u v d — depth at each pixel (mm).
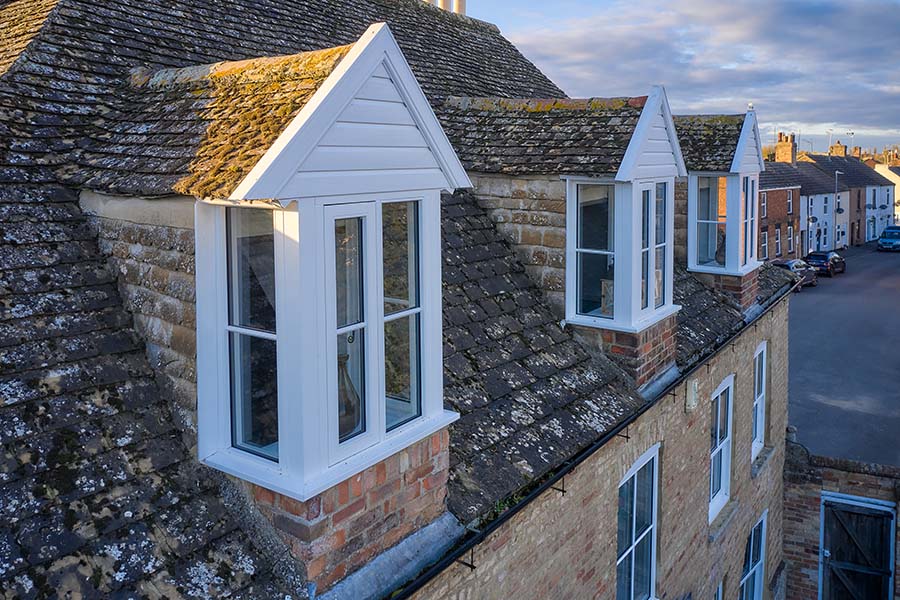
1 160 4879
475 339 6520
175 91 5449
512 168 7660
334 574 3998
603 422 6625
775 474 14188
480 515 5031
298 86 4375
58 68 5996
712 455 11047
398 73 4168
